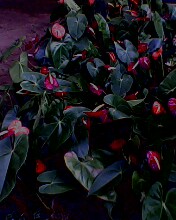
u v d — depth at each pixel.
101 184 1.15
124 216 1.21
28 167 1.37
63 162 1.38
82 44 1.83
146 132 1.29
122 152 1.28
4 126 1.44
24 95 1.59
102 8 2.22
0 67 3.06
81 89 1.57
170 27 2.20
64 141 1.23
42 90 1.50
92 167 1.21
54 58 1.76
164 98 1.43
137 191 1.11
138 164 1.23
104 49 1.93
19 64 1.69
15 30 3.96
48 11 4.47
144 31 2.09
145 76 1.70
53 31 1.75
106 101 1.34
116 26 2.09
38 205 1.53
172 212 1.01
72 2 2.32
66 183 1.24
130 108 1.35
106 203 1.19
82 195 1.38
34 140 1.28
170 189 1.05
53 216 1.50
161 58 1.72
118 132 1.40
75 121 1.31
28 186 1.44
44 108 1.39
